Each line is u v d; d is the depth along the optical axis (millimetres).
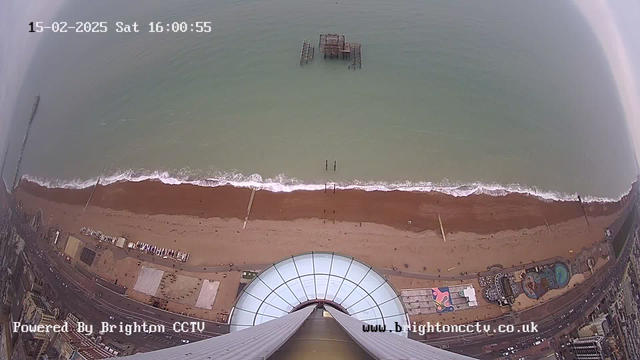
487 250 67562
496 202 73562
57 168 79812
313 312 44344
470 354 58219
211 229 69812
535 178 77250
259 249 67500
